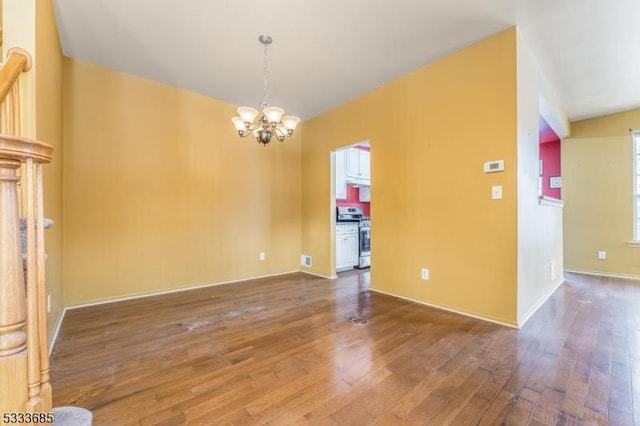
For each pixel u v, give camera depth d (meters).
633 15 2.31
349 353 2.06
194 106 3.87
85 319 2.71
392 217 3.50
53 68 2.30
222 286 3.97
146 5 2.23
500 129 2.57
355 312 2.91
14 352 0.84
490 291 2.64
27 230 0.89
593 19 2.38
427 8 2.26
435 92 3.06
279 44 2.76
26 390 0.86
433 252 3.08
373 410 1.46
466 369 1.83
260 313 2.89
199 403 1.52
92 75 3.13
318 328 2.51
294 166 4.97
